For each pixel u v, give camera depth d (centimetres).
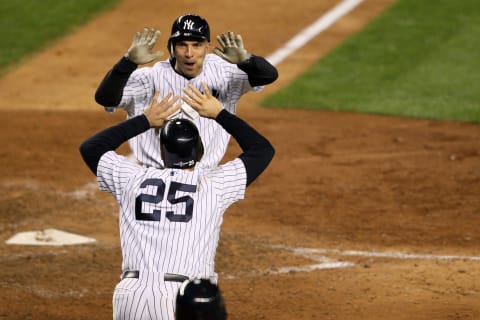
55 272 3762
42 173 5322
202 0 8456
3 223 4475
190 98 2491
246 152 2312
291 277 3678
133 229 2239
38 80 7181
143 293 2188
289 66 7269
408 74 7025
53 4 8462
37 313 3262
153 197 2239
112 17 8212
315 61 7338
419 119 6291
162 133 2294
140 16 8188
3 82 7156
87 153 2302
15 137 6000
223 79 2717
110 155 2298
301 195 4947
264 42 7669
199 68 2677
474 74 6950
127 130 2320
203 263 2241
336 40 7675
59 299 3431
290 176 5259
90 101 6800
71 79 7194
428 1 8212
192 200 2241
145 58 2458
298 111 6512
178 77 2692
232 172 2283
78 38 7888
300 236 4297
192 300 1788
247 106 6631
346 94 6769
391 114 6397
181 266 2211
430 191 4969
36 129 6172
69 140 5962
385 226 4450
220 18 8062
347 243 4188
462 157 5528
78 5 8450
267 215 4634
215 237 2286
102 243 4191
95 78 7212
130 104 2722
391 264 3831
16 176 5256
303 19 8081
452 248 4078
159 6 8356
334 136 5981
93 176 5300
